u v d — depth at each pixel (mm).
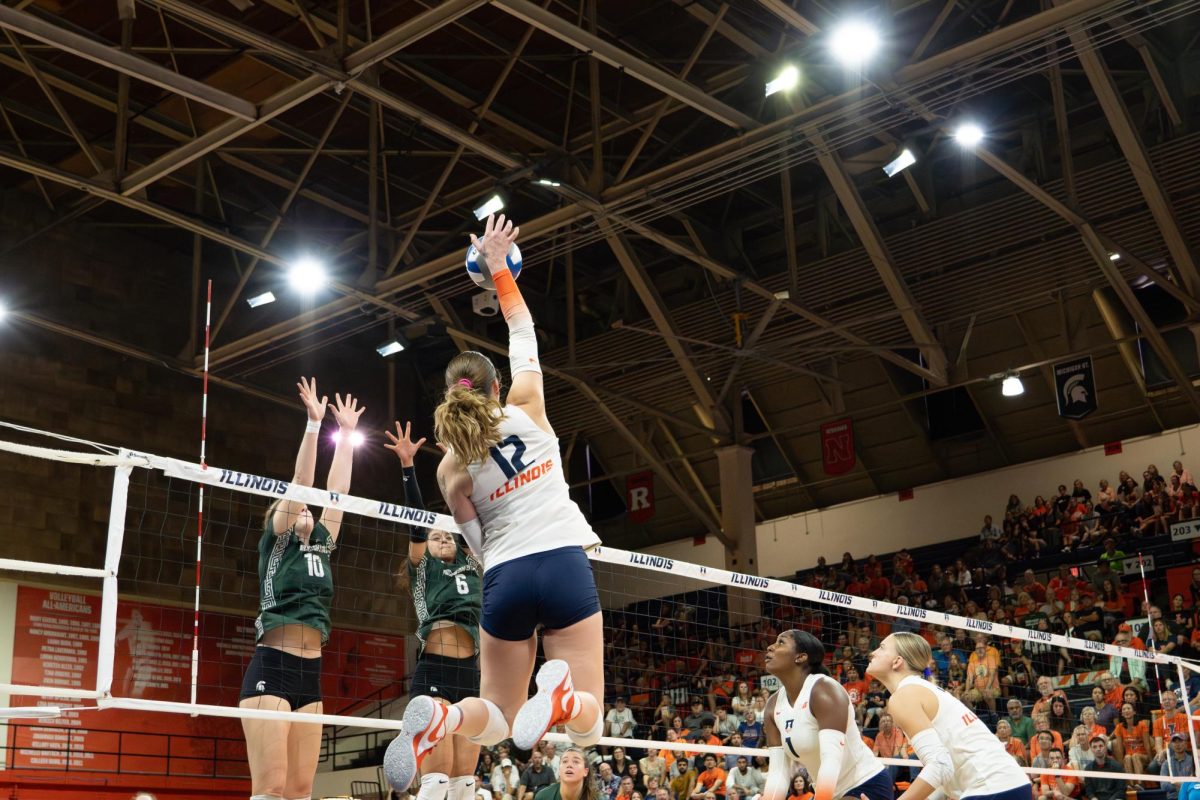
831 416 28875
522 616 4102
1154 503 24484
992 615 23297
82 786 22016
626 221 21297
